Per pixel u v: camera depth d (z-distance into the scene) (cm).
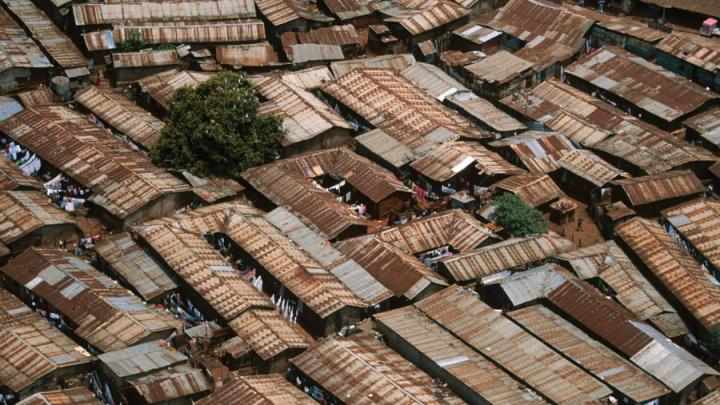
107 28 17362
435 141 15200
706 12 17888
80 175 14412
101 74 16962
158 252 13012
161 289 12662
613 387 11319
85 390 11112
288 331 12138
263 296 12644
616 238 13800
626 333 12044
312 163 14838
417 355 11769
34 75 16475
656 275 13088
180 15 17662
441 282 12812
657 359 11725
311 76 16762
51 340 11744
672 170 14812
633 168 14975
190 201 14338
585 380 11381
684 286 12862
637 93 16288
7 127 15375
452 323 12156
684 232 13825
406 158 14938
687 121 15800
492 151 15338
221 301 12344
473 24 18162
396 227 13638
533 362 11612
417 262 13138
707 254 13500
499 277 13025
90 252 13525
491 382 11244
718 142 15338
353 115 16088
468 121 15900
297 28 17838
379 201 14138
